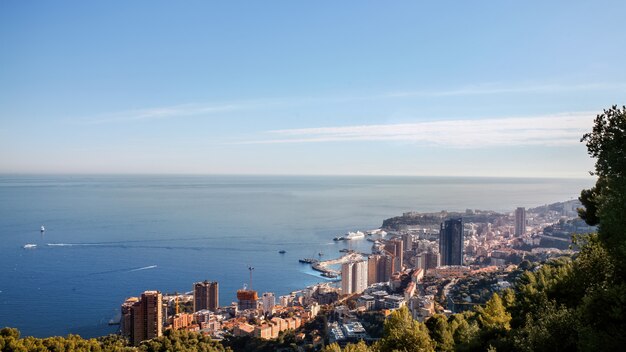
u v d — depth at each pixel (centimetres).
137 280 11888
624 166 1917
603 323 1786
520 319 2645
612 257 1994
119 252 15088
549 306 2231
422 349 2656
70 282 11256
